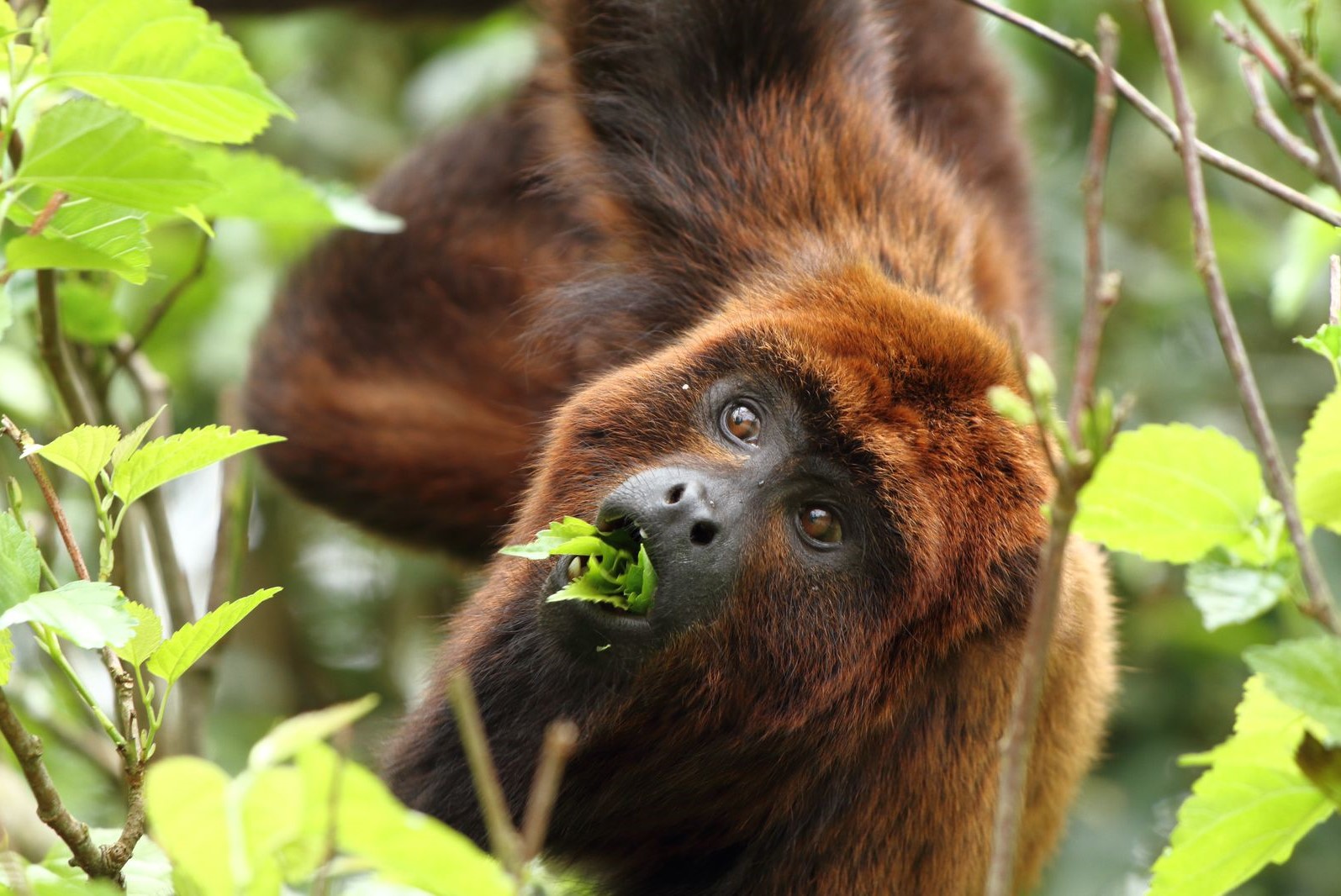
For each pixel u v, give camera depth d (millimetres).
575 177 8773
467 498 10656
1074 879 10703
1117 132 12602
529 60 10602
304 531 12961
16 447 9344
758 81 8453
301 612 12969
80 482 10312
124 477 5109
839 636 6812
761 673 6789
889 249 8016
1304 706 4355
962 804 7055
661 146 8453
